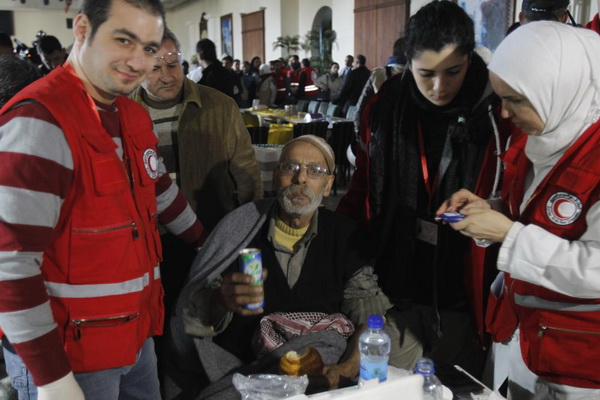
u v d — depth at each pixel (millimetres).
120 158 1297
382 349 1317
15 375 1269
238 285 1491
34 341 1111
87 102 1206
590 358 1282
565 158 1229
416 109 1786
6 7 22750
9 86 1807
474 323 1783
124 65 1158
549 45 1161
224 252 1737
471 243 1684
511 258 1236
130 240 1260
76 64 1205
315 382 1499
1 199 1062
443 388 1325
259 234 1833
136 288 1284
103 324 1239
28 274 1092
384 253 1927
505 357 1696
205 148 2211
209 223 2275
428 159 1794
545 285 1217
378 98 1880
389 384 1129
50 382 1141
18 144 1075
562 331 1301
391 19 10953
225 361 1723
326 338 1674
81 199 1180
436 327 1805
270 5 15539
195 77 7691
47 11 24172
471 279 1717
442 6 1573
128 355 1293
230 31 18844
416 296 1913
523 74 1170
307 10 14539
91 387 1288
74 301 1210
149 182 1360
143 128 1365
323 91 11305
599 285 1152
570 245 1189
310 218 1825
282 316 1759
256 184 2344
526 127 1243
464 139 1682
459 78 1623
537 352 1356
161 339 2115
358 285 1851
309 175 1738
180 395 1817
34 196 1078
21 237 1072
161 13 1184
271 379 1346
